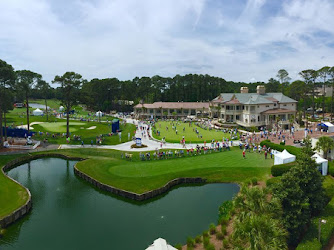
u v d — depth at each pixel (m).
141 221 32.44
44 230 30.69
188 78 174.38
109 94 171.25
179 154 59.44
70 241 28.31
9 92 69.31
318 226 24.66
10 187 40.72
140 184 42.00
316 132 79.56
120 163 53.62
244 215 20.97
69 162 58.28
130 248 26.84
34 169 53.53
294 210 24.16
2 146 66.06
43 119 117.81
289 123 94.69
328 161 42.53
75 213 34.81
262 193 22.73
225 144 66.50
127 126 105.81
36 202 38.28
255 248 17.14
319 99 143.50
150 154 60.62
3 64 61.09
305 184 26.55
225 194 39.81
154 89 178.88
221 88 178.75
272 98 105.69
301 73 113.56
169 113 144.75
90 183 45.59
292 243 24.77
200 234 29.08
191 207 35.97
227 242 25.34
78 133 86.75
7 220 31.53
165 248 17.73
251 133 85.56
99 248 26.98
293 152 52.44
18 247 27.50
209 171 47.34
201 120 121.25
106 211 35.34
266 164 50.66
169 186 42.62
